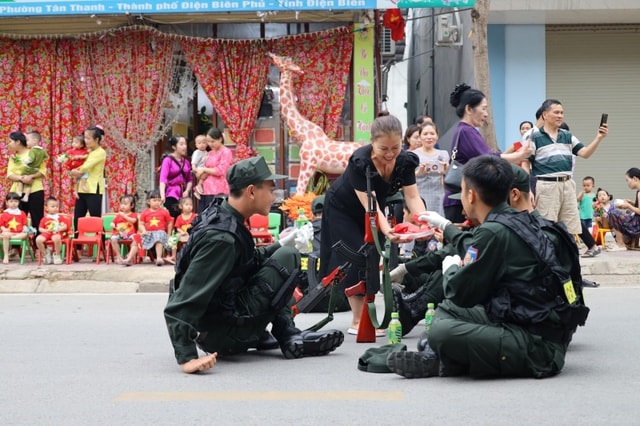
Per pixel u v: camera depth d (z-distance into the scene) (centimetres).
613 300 984
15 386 535
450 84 2050
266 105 1598
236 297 605
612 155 1755
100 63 1559
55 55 1559
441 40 1734
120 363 618
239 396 498
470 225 662
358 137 1552
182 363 572
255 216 1333
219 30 1571
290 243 638
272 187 601
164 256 1330
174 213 1395
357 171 686
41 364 616
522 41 1695
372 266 688
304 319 872
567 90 1731
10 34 1545
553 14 1644
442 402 474
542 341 524
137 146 1560
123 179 1564
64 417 453
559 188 1041
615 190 1759
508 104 1702
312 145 1484
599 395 488
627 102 1733
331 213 712
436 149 1285
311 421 436
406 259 881
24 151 1391
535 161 1049
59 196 1555
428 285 725
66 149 1555
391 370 550
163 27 1571
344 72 1550
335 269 671
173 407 473
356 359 624
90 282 1185
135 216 1320
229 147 1595
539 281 519
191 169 1435
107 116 1559
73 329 804
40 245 1302
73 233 1337
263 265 618
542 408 457
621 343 684
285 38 1551
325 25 1566
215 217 580
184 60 1573
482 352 522
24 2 1417
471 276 515
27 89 1561
